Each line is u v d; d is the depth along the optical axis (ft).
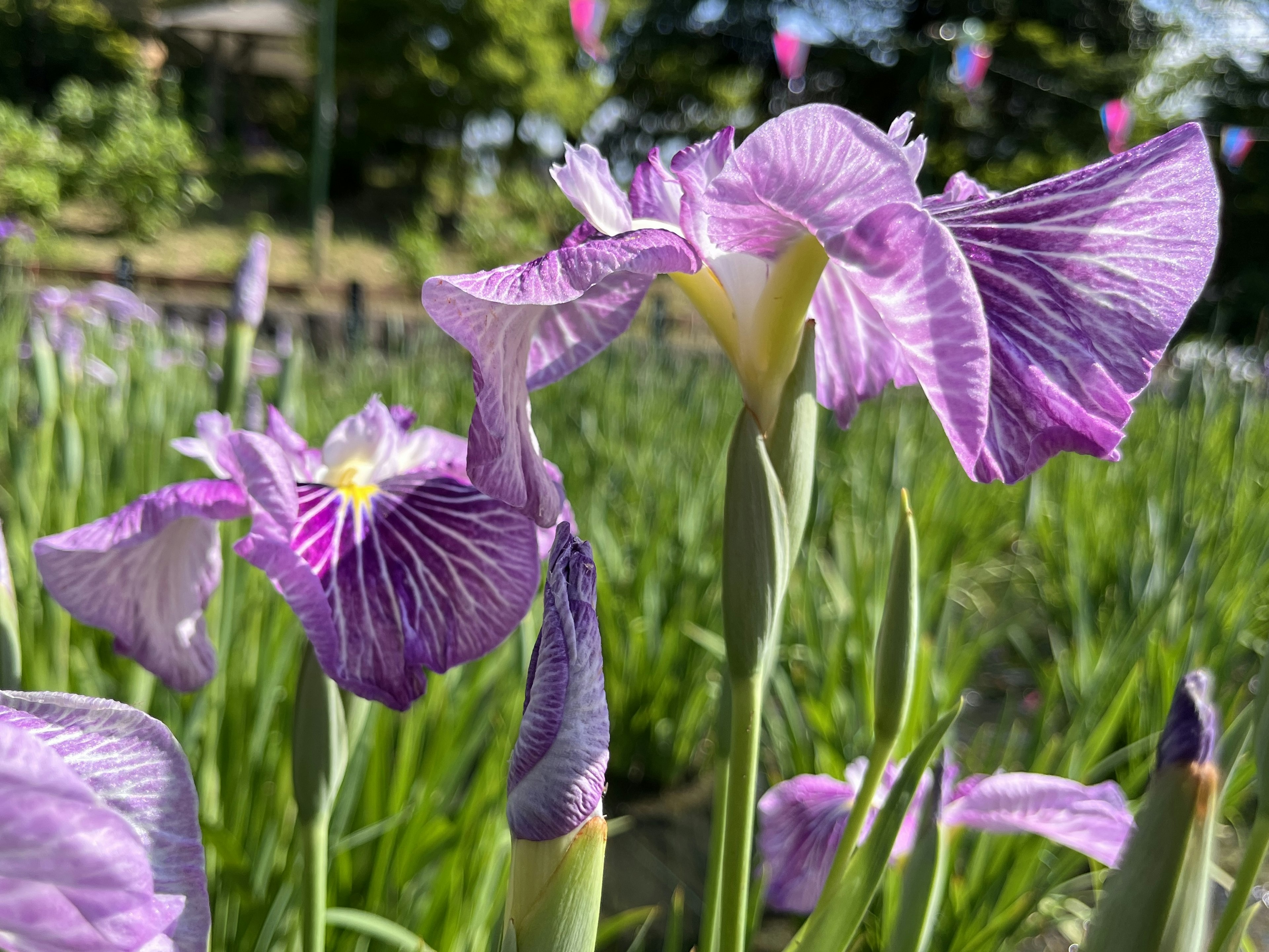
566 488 2.87
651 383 4.74
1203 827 0.59
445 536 0.89
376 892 1.44
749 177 0.67
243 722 1.58
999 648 3.46
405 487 0.93
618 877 2.15
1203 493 3.57
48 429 1.86
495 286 0.66
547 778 0.54
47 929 0.38
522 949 0.54
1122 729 2.46
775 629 0.75
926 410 4.88
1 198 10.21
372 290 12.29
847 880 0.76
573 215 13.87
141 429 2.45
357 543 0.87
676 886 2.15
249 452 0.81
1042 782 1.07
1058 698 2.53
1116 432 0.67
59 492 1.95
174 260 12.21
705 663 2.54
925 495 3.43
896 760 1.63
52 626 1.47
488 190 17.37
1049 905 1.95
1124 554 3.01
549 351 0.88
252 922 1.35
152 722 0.49
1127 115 4.37
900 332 0.64
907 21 20.39
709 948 0.93
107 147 11.35
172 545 0.86
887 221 0.63
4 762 0.34
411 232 12.49
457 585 0.87
